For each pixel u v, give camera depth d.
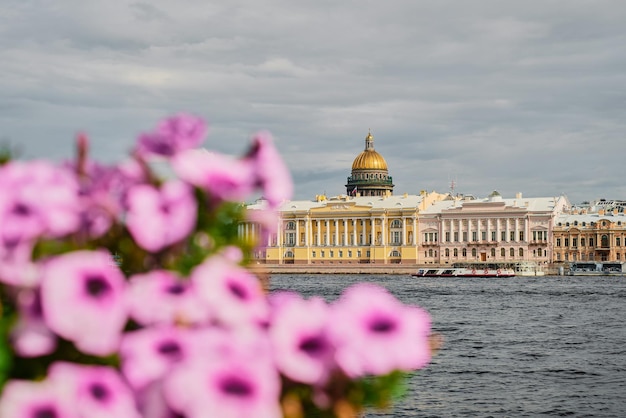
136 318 5.32
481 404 36.84
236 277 5.54
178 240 5.68
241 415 4.74
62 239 5.69
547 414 35.12
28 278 5.31
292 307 5.42
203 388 4.77
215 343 5.12
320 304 5.55
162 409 4.90
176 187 5.70
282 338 5.27
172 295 5.38
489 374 44.88
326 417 5.59
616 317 84.44
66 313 5.01
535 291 133.88
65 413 4.90
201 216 5.86
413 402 36.72
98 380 5.02
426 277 199.62
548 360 50.94
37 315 5.23
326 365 5.32
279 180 5.95
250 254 6.12
